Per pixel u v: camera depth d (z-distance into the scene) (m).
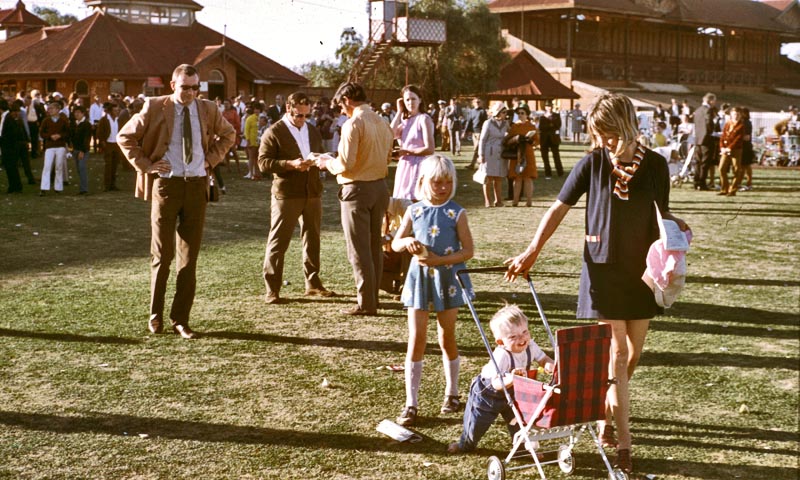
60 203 17.39
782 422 5.72
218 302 8.92
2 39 67.25
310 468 4.96
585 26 75.75
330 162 8.34
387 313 8.57
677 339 7.69
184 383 6.39
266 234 13.52
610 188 4.78
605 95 4.81
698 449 5.27
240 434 5.45
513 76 58.56
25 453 5.11
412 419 5.63
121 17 54.19
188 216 7.61
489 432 5.53
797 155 30.02
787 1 90.50
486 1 58.81
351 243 8.39
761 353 7.27
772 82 90.94
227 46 52.16
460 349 7.35
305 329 7.93
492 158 17.22
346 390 6.29
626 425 4.83
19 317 8.16
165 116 7.45
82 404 5.93
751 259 11.70
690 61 83.50
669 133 28.53
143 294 9.18
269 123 23.59
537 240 4.96
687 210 17.12
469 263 11.20
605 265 4.80
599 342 4.52
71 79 47.91
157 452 5.15
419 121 9.12
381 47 46.09
